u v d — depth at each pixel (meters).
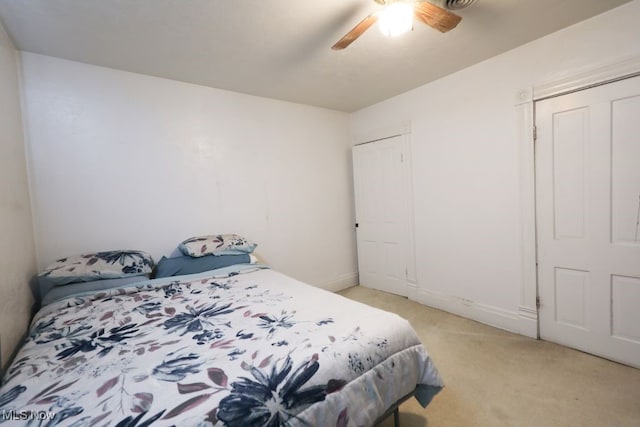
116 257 2.08
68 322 1.46
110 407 0.83
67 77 2.09
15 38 1.79
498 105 2.35
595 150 1.92
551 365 1.92
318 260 3.50
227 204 2.82
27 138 1.94
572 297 2.08
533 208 2.21
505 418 1.51
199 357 1.09
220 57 2.16
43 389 0.93
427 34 1.97
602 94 1.87
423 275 3.07
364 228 3.65
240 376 0.96
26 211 1.84
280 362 1.04
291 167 3.27
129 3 1.53
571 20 1.88
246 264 2.48
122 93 2.30
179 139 2.56
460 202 2.68
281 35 1.90
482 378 1.83
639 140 1.76
